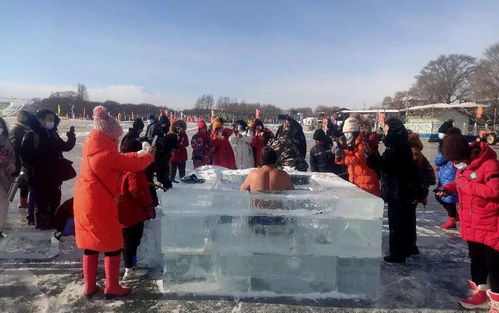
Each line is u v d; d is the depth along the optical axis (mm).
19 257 4590
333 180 4770
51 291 3752
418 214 7289
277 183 4074
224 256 3709
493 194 3127
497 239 3225
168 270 3725
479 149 3340
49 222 5387
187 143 9078
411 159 4473
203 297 3645
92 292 3590
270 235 3695
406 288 3947
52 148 5516
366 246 3672
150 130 8688
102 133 3463
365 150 5520
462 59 73875
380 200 3629
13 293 3693
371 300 3654
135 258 4195
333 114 14664
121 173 3828
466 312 3461
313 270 3715
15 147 5531
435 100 75125
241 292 3719
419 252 5078
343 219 3666
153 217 4012
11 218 6207
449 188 3898
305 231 3697
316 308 3463
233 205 3727
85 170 3430
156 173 5512
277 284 3721
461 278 4234
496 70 54750
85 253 3578
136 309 3400
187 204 3697
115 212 3510
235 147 8289
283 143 6418
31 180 5410
